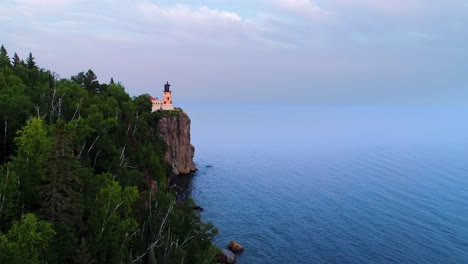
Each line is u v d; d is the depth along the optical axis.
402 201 132.88
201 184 153.75
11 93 73.88
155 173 100.00
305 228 103.94
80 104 88.81
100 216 53.62
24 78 98.81
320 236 98.00
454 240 96.06
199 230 77.25
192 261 67.44
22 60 122.56
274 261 83.62
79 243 50.22
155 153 107.06
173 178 153.50
